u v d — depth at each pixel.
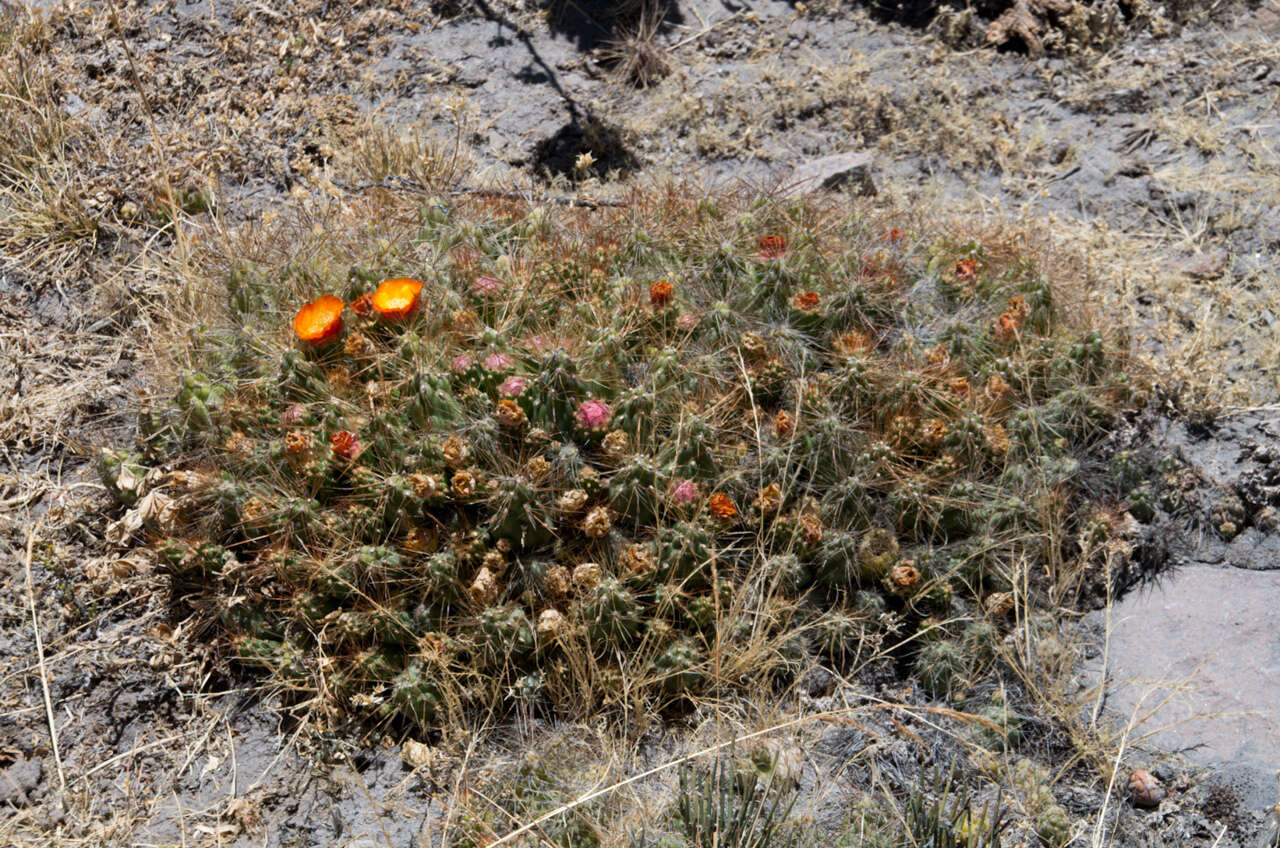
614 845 2.83
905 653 3.39
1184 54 5.51
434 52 5.64
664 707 3.21
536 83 5.56
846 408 3.44
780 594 3.30
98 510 3.66
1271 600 3.47
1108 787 2.96
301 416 3.30
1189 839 2.98
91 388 4.01
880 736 3.15
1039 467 3.55
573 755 3.05
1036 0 5.67
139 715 3.26
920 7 5.86
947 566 3.37
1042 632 3.37
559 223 4.09
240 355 3.57
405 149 4.96
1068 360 3.72
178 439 3.57
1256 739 3.13
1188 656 3.35
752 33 5.82
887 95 5.42
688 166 5.25
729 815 2.87
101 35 5.33
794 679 3.30
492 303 3.55
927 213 4.73
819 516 3.34
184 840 2.96
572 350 3.34
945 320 3.67
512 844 2.86
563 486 3.23
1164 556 3.61
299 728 3.17
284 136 5.10
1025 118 5.34
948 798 3.04
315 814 3.06
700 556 3.18
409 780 3.09
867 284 3.63
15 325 4.18
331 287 3.68
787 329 3.48
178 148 4.84
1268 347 4.16
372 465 3.27
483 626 3.08
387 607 3.15
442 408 3.24
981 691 3.29
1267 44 5.51
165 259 4.39
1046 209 4.93
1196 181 4.93
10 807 3.04
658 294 3.49
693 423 3.25
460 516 3.22
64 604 3.45
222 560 3.34
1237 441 3.85
